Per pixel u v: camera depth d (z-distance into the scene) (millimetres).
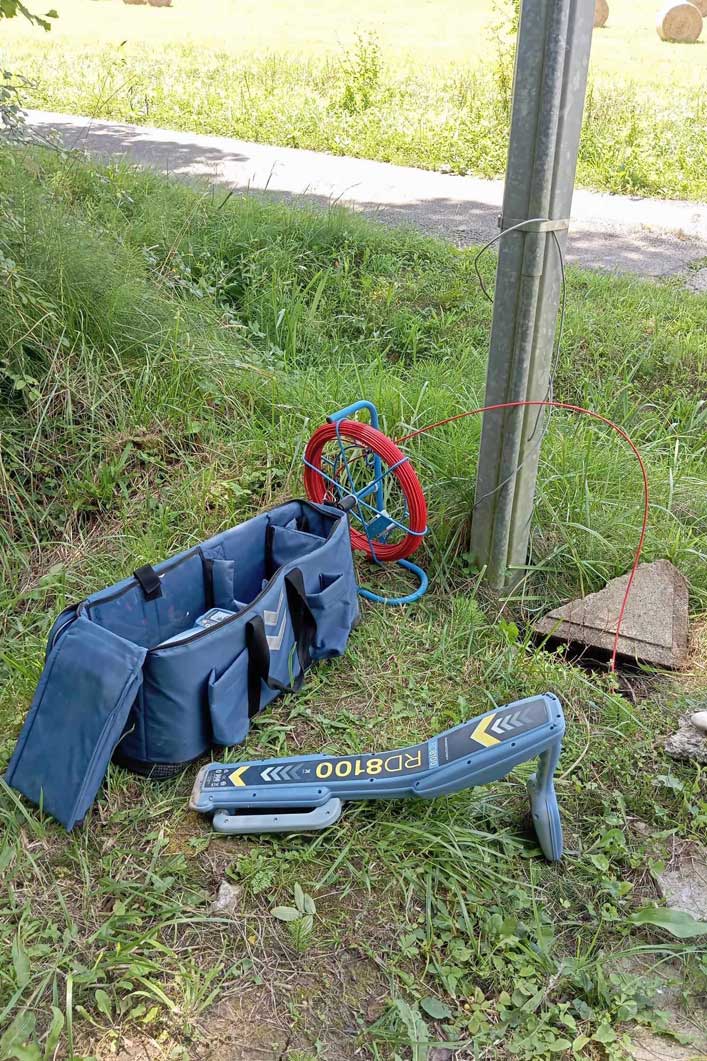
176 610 3006
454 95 13242
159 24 22375
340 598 3152
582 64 2822
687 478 4277
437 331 5781
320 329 5590
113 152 10102
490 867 2477
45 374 4285
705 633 3453
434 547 3783
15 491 3867
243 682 2752
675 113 12406
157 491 4094
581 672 3219
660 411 5090
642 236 8312
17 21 21812
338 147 11086
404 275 6520
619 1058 2012
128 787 2662
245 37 20188
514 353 3203
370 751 2850
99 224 5613
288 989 2150
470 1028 2076
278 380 4715
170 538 3783
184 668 2543
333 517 3346
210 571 3072
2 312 4184
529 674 3156
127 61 15773
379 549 3729
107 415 4312
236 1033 2053
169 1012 2078
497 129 11320
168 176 7668
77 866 2428
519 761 2410
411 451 4156
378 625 3418
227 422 4500
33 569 3701
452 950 2234
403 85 13961
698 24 20875
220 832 2520
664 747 2887
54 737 2529
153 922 2289
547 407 3395
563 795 2730
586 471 4070
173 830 2545
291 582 2916
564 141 2904
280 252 6227
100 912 2314
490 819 2613
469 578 3648
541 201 2943
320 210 7508
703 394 5320
